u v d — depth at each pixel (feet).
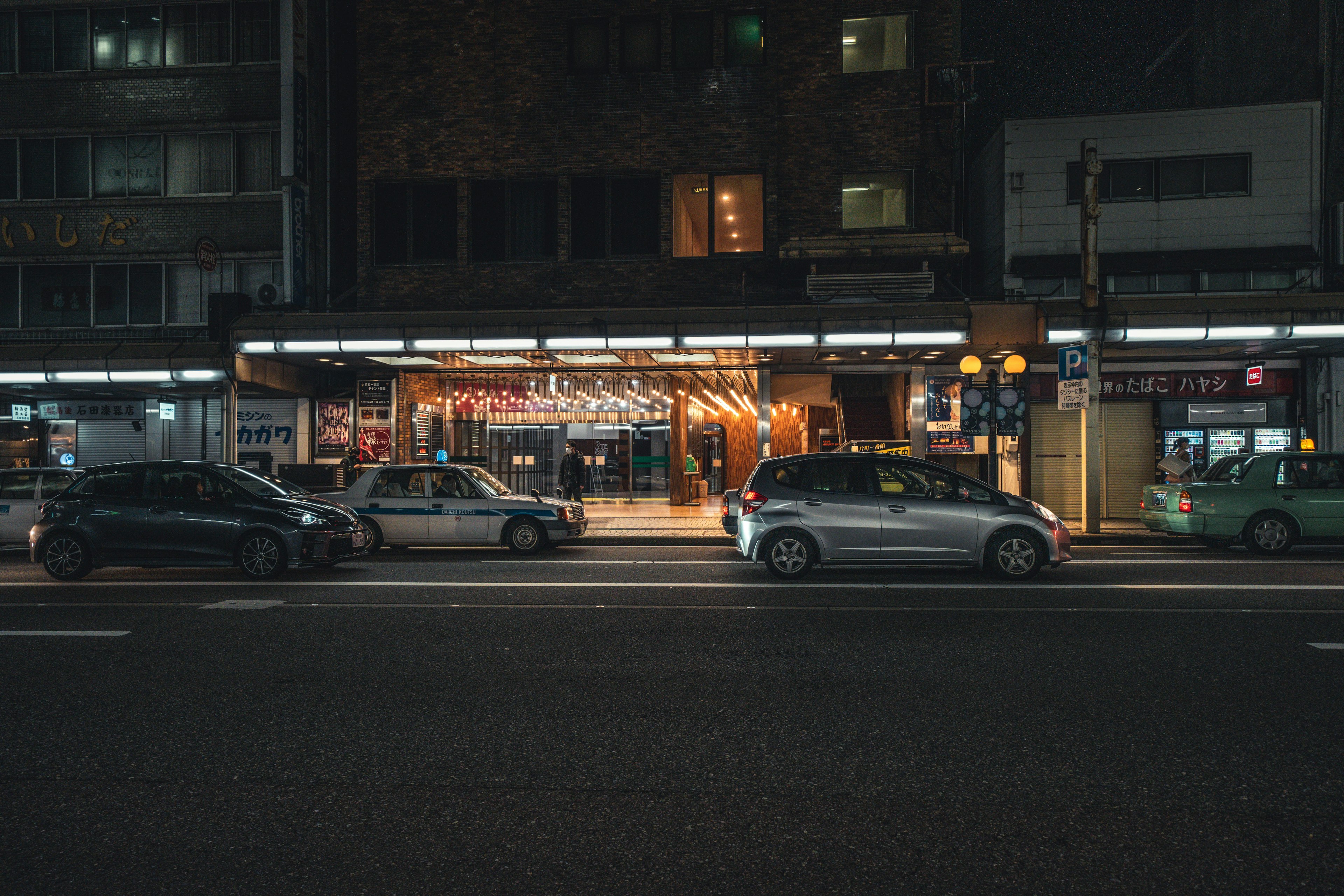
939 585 31.42
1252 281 60.03
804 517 33.27
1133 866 10.23
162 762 13.64
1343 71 60.03
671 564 38.88
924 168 61.82
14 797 12.30
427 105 65.21
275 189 66.49
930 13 62.18
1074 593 29.60
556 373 69.46
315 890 9.68
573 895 9.55
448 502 43.96
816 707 16.38
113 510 34.24
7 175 68.33
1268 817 11.57
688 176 63.57
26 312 68.18
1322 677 18.37
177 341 63.67
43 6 67.82
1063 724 15.37
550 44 64.49
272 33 66.95
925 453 64.39
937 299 63.16
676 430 71.72
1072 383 51.52
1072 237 61.11
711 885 9.78
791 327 51.03
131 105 67.51
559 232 64.03
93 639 22.34
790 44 63.36
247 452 68.44
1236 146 60.03
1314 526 40.93
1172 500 43.42
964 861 10.35
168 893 9.62
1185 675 18.53
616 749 14.21
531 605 27.40
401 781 12.87
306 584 32.19
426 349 54.08
